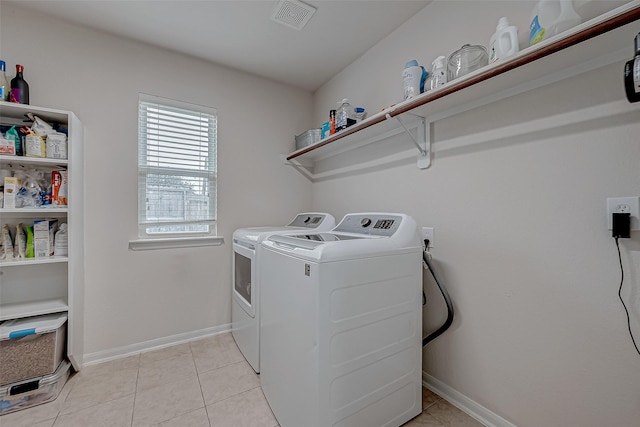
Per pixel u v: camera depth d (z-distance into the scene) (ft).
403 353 4.36
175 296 7.14
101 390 5.21
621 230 3.09
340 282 3.62
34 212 5.55
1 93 5.00
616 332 3.20
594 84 3.33
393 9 5.62
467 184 4.70
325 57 7.38
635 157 3.05
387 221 4.88
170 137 7.14
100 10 5.63
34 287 5.67
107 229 6.31
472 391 4.65
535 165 3.86
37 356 4.87
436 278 4.96
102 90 6.25
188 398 5.02
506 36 3.69
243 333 6.51
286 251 4.20
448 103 4.63
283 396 4.23
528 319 3.96
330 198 8.42
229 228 7.92
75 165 5.52
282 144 8.86
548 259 3.75
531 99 3.89
